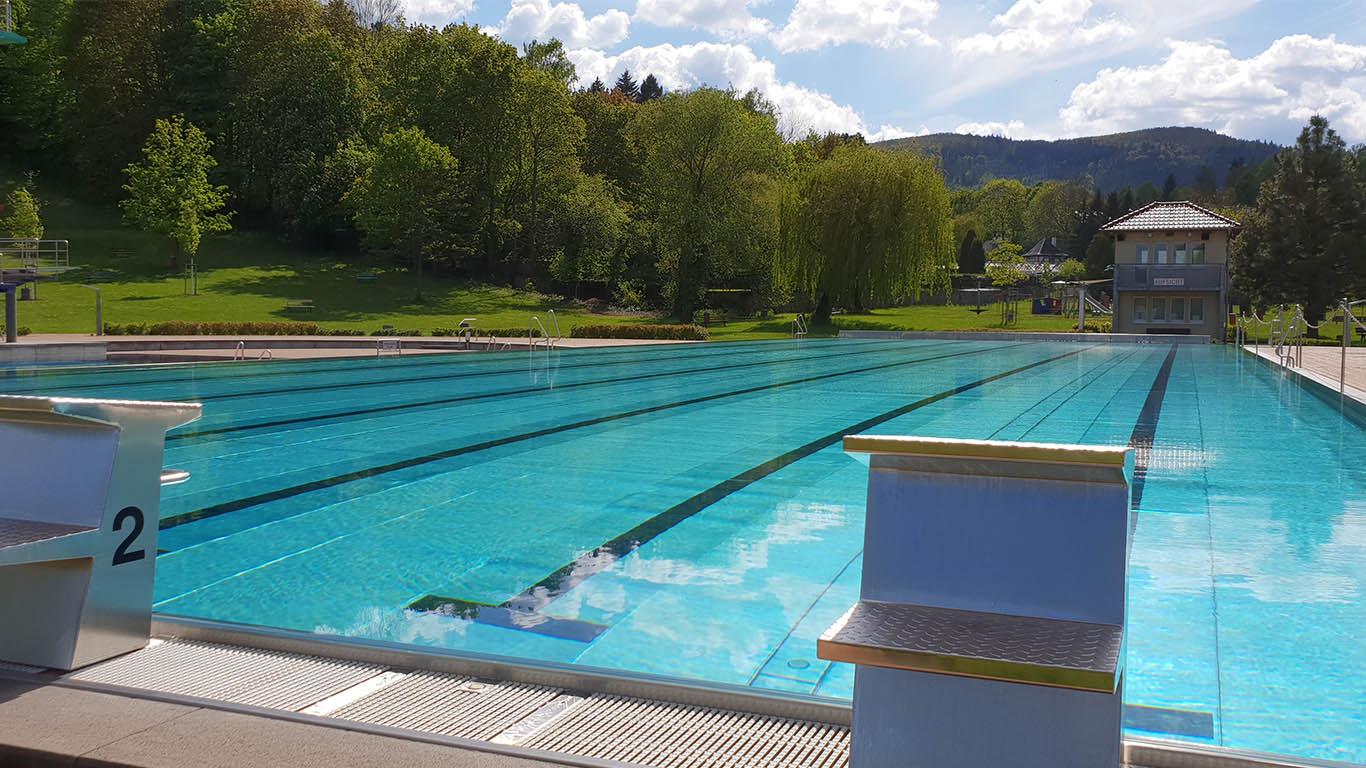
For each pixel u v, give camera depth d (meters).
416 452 7.61
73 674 2.52
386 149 48.22
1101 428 9.20
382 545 4.56
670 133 45.50
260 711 2.19
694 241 45.59
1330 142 43.97
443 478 6.44
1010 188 123.06
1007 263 72.62
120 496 2.69
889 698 1.74
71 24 59.12
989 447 1.66
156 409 2.80
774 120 57.44
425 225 49.53
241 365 18.59
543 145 58.09
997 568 1.72
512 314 44.81
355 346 25.98
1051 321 50.72
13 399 2.64
